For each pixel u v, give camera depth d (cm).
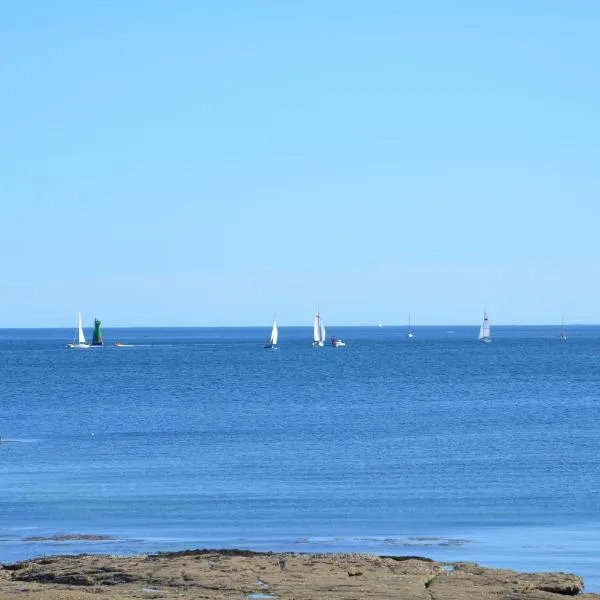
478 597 7956
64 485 16050
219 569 8881
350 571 8819
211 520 13188
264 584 8344
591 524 12838
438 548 11406
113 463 18650
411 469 17650
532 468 17700
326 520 13162
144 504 14400
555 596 8031
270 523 12975
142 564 9162
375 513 13625
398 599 7881
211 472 17400
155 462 18762
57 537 12119
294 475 17025
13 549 11425
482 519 13200
